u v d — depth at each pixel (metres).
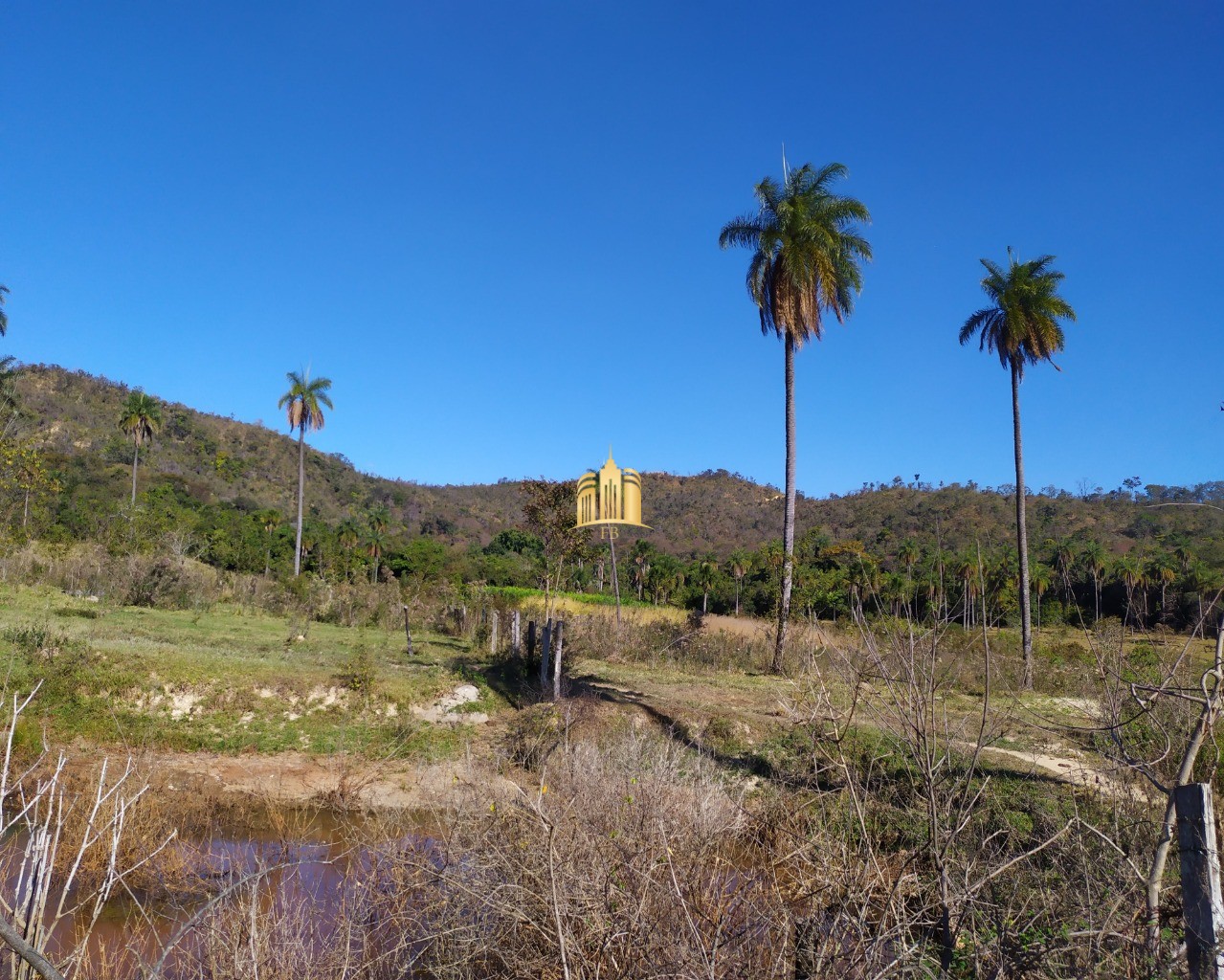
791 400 20.88
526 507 21.97
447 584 31.78
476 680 16.03
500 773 9.36
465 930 5.05
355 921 5.26
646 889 4.43
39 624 16.50
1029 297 23.44
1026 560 16.23
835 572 21.16
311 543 48.59
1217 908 3.01
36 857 3.56
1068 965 3.96
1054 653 11.35
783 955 4.02
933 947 4.36
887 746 5.91
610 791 6.00
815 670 5.42
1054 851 5.11
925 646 4.46
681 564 59.56
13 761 9.64
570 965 4.22
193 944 5.12
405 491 103.69
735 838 5.54
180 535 30.17
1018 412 23.67
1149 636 4.92
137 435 50.59
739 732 12.37
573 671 16.86
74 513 35.53
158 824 8.14
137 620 20.67
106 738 12.38
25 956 2.35
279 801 10.74
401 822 7.31
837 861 4.40
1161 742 5.15
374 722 14.04
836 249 20.38
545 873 4.88
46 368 88.56
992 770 8.02
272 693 14.27
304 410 43.25
